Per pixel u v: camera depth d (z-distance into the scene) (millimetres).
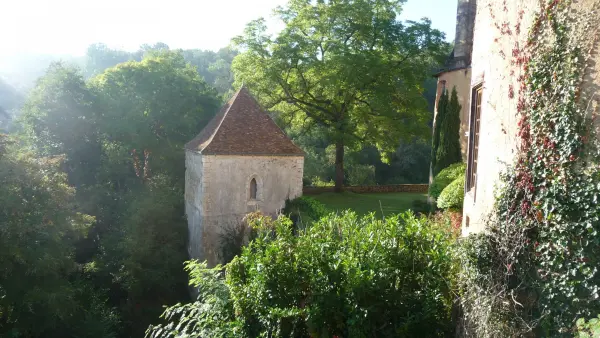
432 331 6531
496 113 6402
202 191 18844
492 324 5359
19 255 15117
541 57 5098
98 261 22875
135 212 23797
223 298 7156
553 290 4762
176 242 22297
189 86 31484
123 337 19609
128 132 28641
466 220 8164
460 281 6324
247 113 20266
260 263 6820
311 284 6590
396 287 6711
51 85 27656
